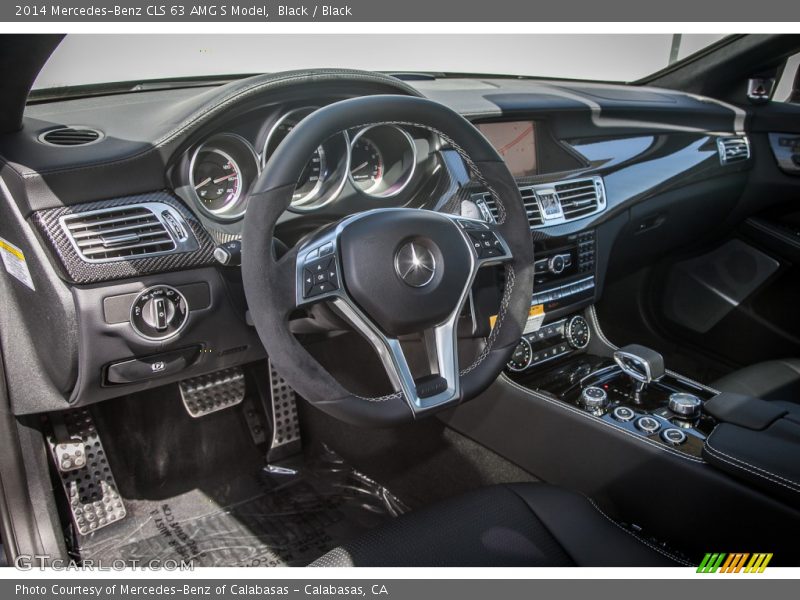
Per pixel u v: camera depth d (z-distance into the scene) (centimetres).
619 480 132
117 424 160
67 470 150
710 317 224
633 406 142
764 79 220
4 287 126
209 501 163
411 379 98
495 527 100
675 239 209
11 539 138
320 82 120
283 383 179
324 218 128
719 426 122
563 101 175
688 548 123
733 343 220
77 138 118
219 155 121
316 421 179
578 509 106
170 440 166
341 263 96
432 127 103
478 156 107
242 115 119
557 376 156
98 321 111
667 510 124
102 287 110
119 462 159
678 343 234
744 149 212
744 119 213
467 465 158
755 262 216
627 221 178
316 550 149
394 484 168
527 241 111
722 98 229
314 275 96
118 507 155
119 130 120
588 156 175
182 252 115
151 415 164
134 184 112
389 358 97
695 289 227
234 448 174
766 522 109
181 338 118
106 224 110
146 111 130
